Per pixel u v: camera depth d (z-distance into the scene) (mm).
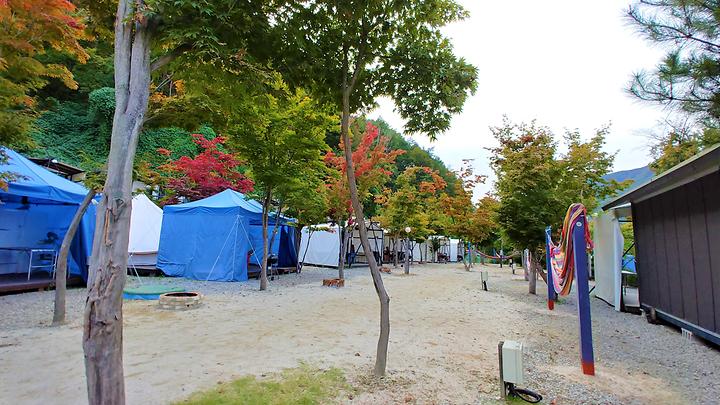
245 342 4895
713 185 5453
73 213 10227
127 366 3893
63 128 22516
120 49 2686
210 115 4895
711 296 5469
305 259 20078
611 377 4125
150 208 12625
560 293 5684
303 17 3734
